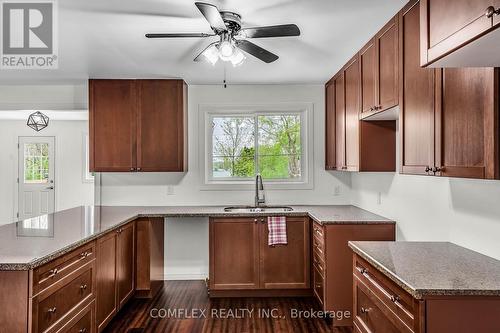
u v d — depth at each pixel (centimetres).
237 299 359
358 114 302
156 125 386
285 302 350
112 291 291
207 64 333
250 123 437
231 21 221
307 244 359
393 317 162
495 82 137
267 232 358
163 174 420
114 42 273
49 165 688
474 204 202
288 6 215
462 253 197
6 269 172
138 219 355
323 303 308
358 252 206
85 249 237
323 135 425
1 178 687
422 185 258
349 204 425
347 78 333
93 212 360
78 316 226
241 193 422
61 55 304
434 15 141
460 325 140
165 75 373
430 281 150
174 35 222
